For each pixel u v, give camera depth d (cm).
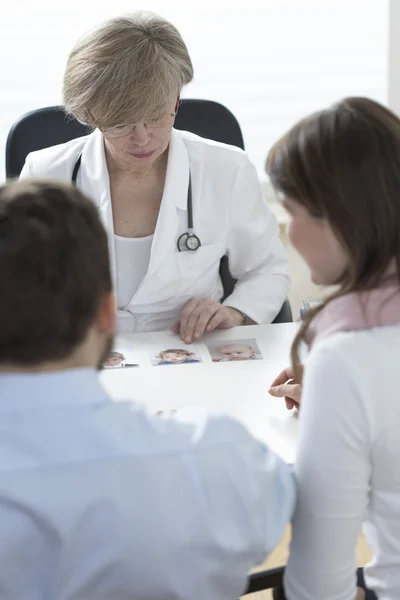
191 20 315
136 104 189
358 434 105
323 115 107
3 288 88
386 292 107
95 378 95
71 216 91
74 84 192
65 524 91
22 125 231
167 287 213
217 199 221
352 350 105
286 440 150
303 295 338
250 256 229
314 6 322
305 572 113
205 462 97
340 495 107
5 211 90
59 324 89
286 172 107
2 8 299
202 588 98
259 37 321
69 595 94
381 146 104
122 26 191
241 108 329
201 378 173
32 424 92
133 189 214
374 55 333
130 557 93
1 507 91
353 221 104
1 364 92
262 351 187
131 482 93
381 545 113
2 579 94
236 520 99
